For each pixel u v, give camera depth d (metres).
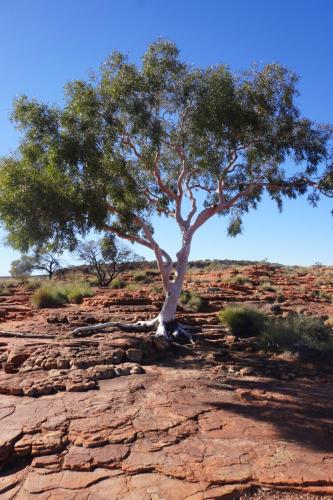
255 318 15.95
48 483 5.43
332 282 40.22
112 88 12.04
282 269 52.94
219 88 12.12
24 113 12.02
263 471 5.49
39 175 11.62
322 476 5.36
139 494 5.12
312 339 13.81
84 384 8.67
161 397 8.16
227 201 14.77
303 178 14.59
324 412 7.75
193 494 5.10
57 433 6.53
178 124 13.16
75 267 53.16
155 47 12.28
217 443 6.28
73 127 12.07
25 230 11.63
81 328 13.84
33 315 18.77
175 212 14.46
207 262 71.69
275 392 8.91
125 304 20.91
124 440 6.34
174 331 13.58
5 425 6.82
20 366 10.17
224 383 9.45
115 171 12.42
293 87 13.23
